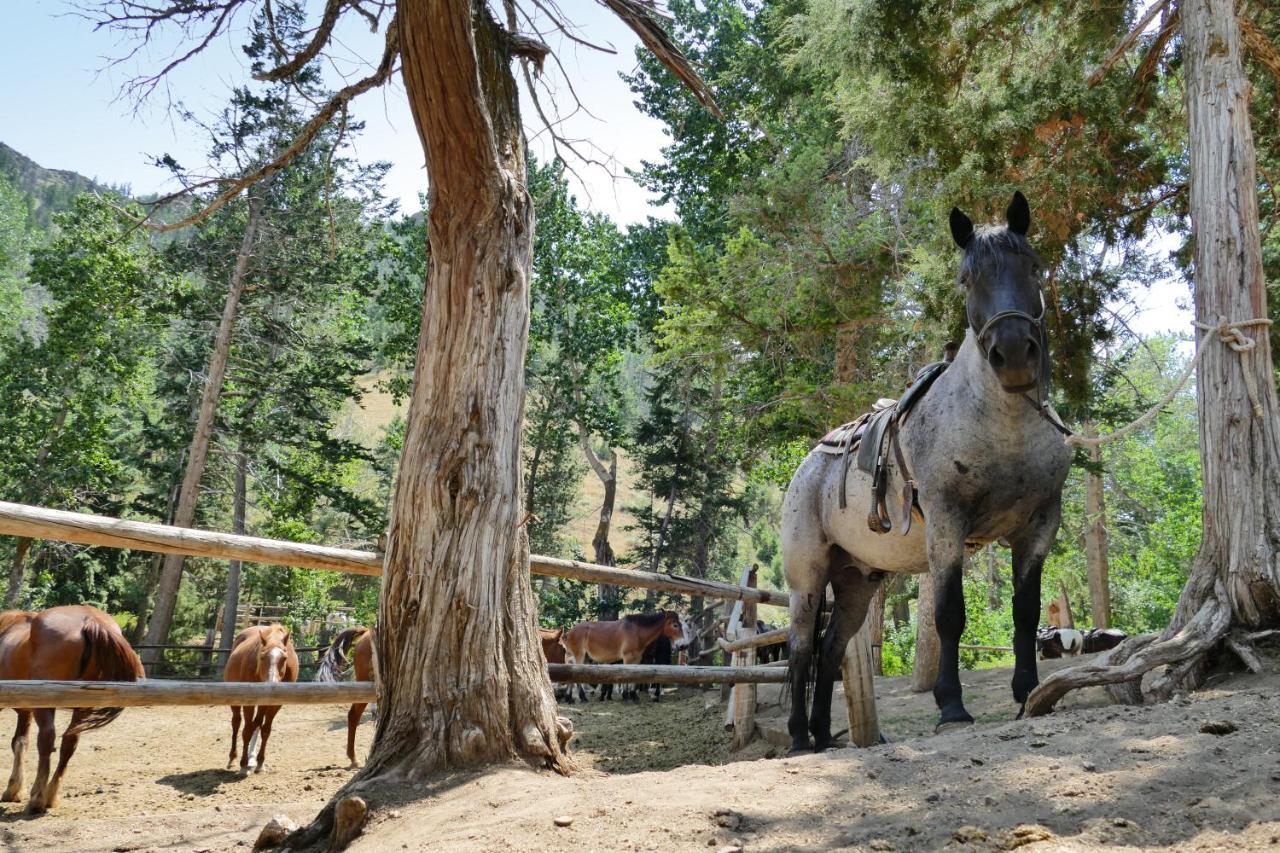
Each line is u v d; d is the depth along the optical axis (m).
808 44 11.77
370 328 34.16
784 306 14.48
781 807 3.39
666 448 33.16
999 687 10.02
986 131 10.33
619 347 33.50
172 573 24.86
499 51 5.95
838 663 6.34
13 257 48.84
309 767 10.03
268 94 21.83
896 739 7.25
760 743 8.84
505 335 5.32
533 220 5.73
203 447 24.72
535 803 3.88
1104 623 24.59
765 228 15.39
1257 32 8.41
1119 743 3.52
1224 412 5.66
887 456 5.36
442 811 4.04
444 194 5.43
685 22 24.58
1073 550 29.39
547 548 40.88
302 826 4.50
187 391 29.30
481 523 5.00
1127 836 2.67
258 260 25.38
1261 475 5.45
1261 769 2.99
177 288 26.80
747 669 6.70
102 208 27.39
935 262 11.50
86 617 7.60
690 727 11.98
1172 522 24.52
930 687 11.54
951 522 4.86
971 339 4.80
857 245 14.28
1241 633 5.18
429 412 5.18
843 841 2.95
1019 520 4.98
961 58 10.45
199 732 12.62
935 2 9.90
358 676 10.36
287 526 28.89
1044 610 35.12
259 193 24.05
